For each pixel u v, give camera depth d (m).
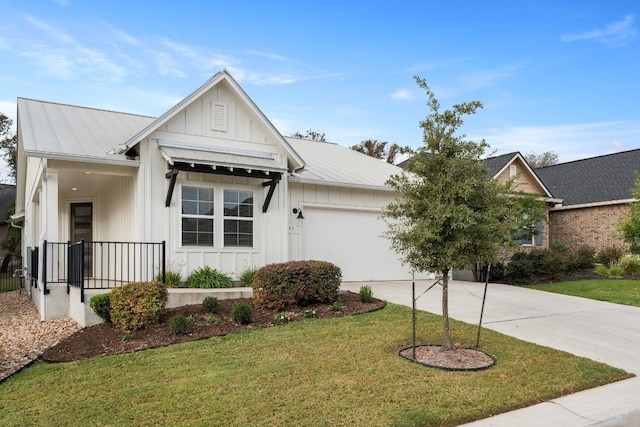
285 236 12.05
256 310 8.64
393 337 7.02
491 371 5.59
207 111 11.05
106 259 12.66
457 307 9.50
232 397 4.68
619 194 19.92
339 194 13.52
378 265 14.21
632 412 4.54
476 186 5.90
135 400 4.66
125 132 12.01
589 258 16.38
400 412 4.35
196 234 10.76
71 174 10.50
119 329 7.46
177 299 8.89
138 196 10.09
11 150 32.84
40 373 5.71
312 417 4.23
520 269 13.92
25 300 13.61
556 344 6.91
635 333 7.62
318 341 6.79
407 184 6.27
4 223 25.23
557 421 4.31
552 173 24.92
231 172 10.53
